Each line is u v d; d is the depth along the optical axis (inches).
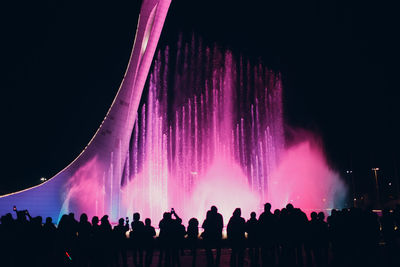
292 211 285.6
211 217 284.5
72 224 274.8
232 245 278.1
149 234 285.9
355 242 299.7
